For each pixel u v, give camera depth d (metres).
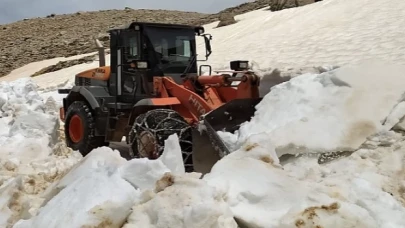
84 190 3.94
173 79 7.90
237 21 32.06
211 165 6.36
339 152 5.06
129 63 8.15
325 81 5.87
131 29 7.95
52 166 5.86
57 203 3.94
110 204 3.53
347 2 25.44
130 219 3.52
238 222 3.64
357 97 5.50
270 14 29.92
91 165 4.59
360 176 4.55
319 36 20.00
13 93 8.98
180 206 3.41
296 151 5.00
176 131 6.46
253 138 4.70
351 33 18.92
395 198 4.31
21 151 6.52
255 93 6.71
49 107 10.16
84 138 8.35
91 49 34.16
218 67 18.41
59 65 29.23
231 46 23.22
